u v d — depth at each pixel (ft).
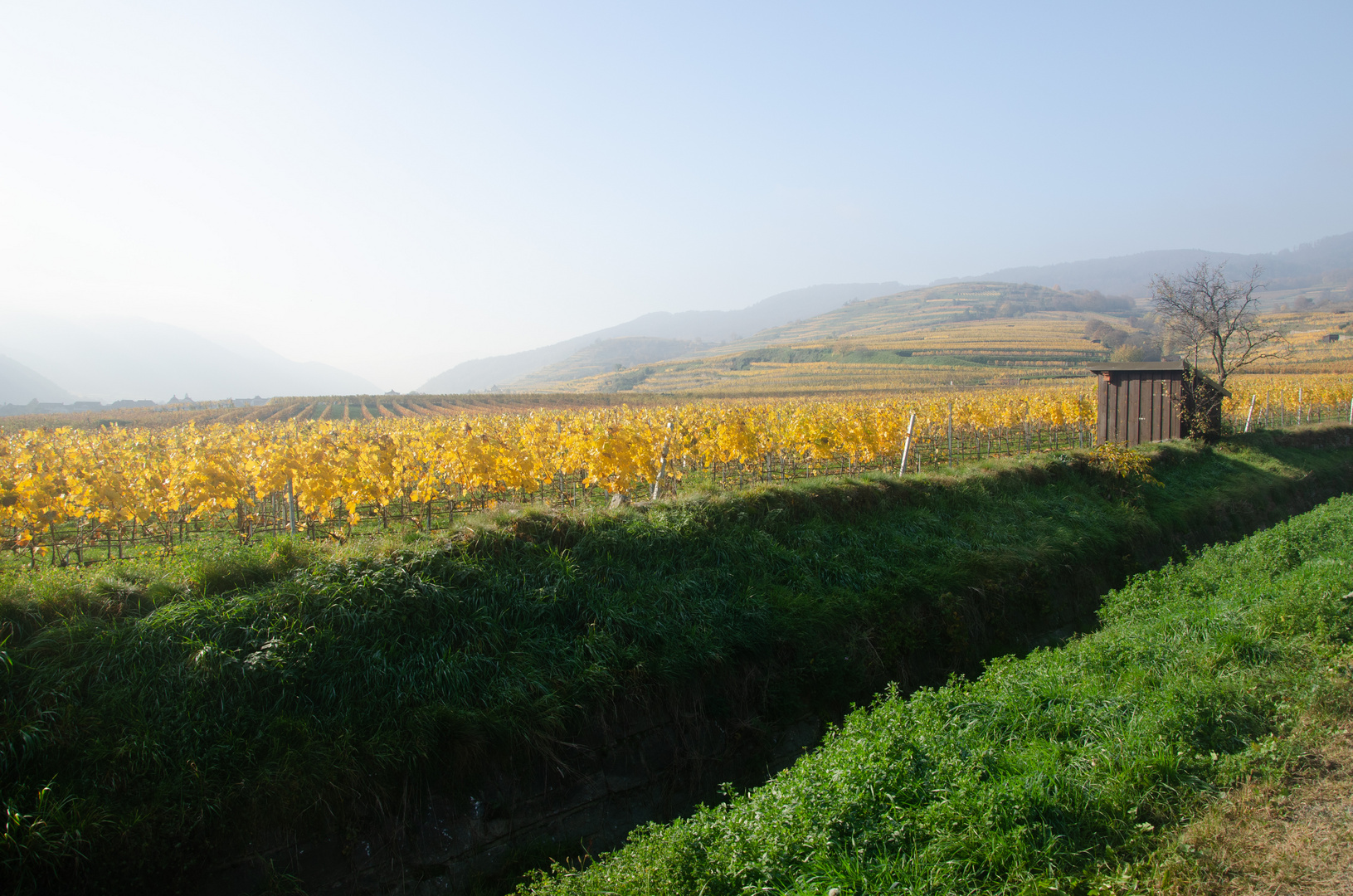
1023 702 24.58
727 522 42.75
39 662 23.27
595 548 36.99
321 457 53.62
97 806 20.59
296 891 21.71
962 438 115.03
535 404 305.73
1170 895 15.64
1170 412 85.76
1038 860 16.76
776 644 35.40
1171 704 23.04
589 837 26.96
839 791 19.30
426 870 23.95
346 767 23.73
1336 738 21.17
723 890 17.10
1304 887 15.49
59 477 52.26
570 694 28.99
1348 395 128.57
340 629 27.86
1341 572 33.50
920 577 43.06
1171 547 58.90
